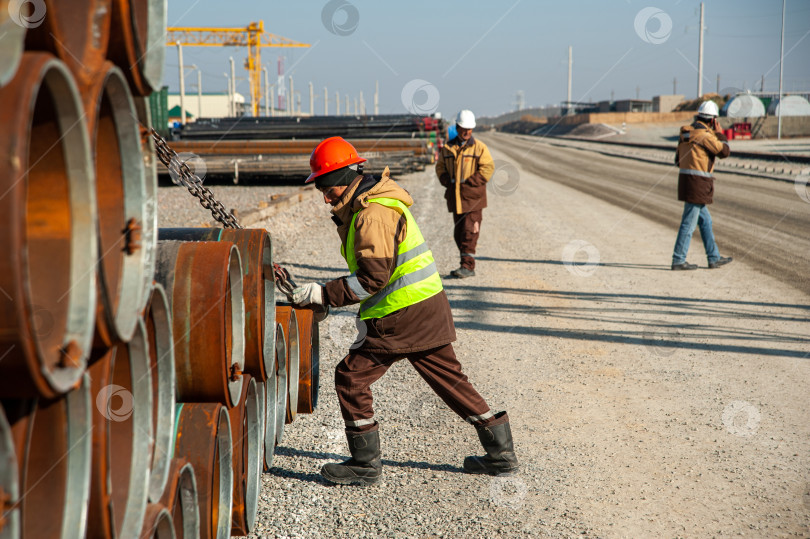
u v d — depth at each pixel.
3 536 1.16
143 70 1.66
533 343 5.73
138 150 1.64
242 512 2.73
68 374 1.30
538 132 105.62
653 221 13.47
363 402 3.34
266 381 3.27
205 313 2.34
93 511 1.53
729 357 5.32
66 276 1.34
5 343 1.13
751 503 3.18
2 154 1.07
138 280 1.64
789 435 3.92
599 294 7.44
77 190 1.35
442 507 3.17
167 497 1.99
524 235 11.74
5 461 1.12
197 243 2.46
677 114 86.94
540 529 2.97
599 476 3.46
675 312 6.67
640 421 4.14
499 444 3.43
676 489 3.32
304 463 3.65
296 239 10.88
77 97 1.26
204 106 76.25
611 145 55.00
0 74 1.06
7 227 1.08
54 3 1.28
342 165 3.16
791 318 6.40
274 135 24.41
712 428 4.03
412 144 23.31
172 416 2.00
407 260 3.23
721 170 24.81
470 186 8.13
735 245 10.45
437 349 3.36
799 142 47.56
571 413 4.27
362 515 3.10
